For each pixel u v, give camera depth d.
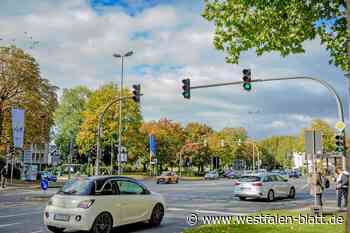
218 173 80.88
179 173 87.94
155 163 70.50
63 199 11.62
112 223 11.89
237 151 102.12
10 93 47.81
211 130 102.69
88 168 70.25
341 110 22.25
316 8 11.45
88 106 65.06
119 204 12.17
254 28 11.88
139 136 64.06
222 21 12.20
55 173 68.31
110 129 61.06
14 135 38.53
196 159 89.12
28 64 48.16
